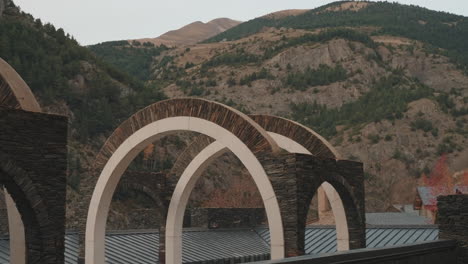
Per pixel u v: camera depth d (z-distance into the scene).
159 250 25.78
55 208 14.25
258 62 166.50
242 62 168.88
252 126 19.14
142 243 28.36
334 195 21.64
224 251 29.69
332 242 28.89
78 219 24.41
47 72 77.62
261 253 30.67
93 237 23.50
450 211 17.08
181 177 25.30
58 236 14.25
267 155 18.75
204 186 76.94
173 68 191.88
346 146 105.25
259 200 73.31
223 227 34.00
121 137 22.97
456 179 86.44
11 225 14.93
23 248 14.72
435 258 15.08
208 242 30.70
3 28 80.06
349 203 21.22
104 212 23.77
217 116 19.88
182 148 82.88
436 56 155.00
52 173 14.29
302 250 17.98
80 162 68.56
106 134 78.12
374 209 92.19
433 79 146.62
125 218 61.31
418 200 65.25
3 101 14.66
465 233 16.70
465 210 16.80
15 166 13.56
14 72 15.38
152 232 30.55
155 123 21.70
